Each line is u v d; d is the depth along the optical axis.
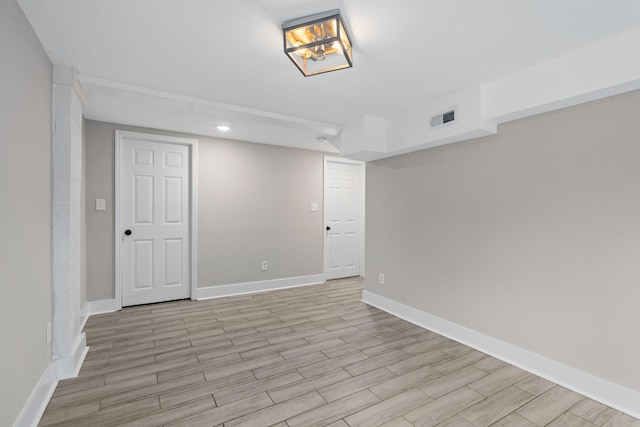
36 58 1.79
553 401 1.93
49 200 2.03
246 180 4.39
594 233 1.99
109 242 3.53
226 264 4.25
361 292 4.46
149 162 3.80
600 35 1.79
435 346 2.71
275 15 1.61
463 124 2.57
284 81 2.43
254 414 1.78
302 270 4.89
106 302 3.52
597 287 1.97
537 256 2.28
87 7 1.55
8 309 1.43
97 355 2.48
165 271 3.92
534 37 1.82
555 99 2.05
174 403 1.87
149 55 2.03
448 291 2.94
